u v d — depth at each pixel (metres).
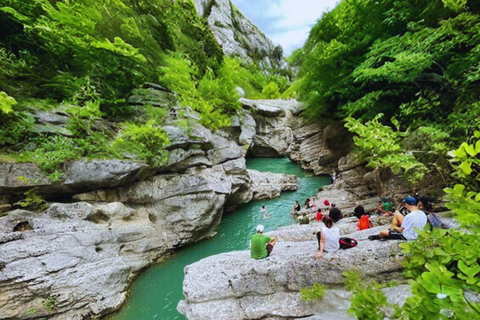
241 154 20.59
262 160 34.53
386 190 12.52
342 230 9.10
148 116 14.78
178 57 20.52
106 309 8.25
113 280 8.82
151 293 9.60
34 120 9.59
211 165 16.92
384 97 13.94
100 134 11.20
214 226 14.54
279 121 37.88
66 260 7.98
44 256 7.70
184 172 14.66
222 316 6.02
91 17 12.71
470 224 2.01
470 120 6.57
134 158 11.60
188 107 18.48
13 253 7.31
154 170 12.84
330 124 25.20
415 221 5.41
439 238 2.24
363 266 5.45
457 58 8.05
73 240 8.52
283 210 17.73
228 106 24.56
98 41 12.05
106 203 10.56
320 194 17.64
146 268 10.98
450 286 1.66
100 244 9.26
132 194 11.69
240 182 17.81
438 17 9.02
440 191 9.01
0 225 7.72
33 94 10.73
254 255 7.13
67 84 11.38
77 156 9.94
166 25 24.34
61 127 10.30
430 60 8.33
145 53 18.52
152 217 12.30
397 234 5.75
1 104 7.14
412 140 9.85
